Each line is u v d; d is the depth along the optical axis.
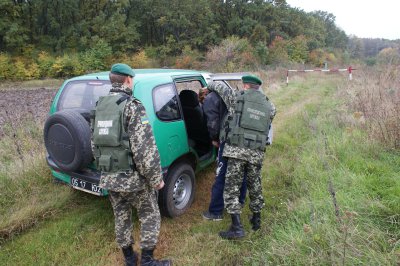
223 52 28.97
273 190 4.41
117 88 2.64
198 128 4.64
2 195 4.03
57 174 3.76
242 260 3.03
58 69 35.62
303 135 6.82
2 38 41.81
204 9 55.44
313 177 4.40
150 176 2.56
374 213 3.29
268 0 62.56
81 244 3.30
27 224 3.57
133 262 2.89
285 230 3.28
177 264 2.99
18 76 32.31
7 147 5.63
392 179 3.92
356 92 8.99
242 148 3.19
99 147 2.61
